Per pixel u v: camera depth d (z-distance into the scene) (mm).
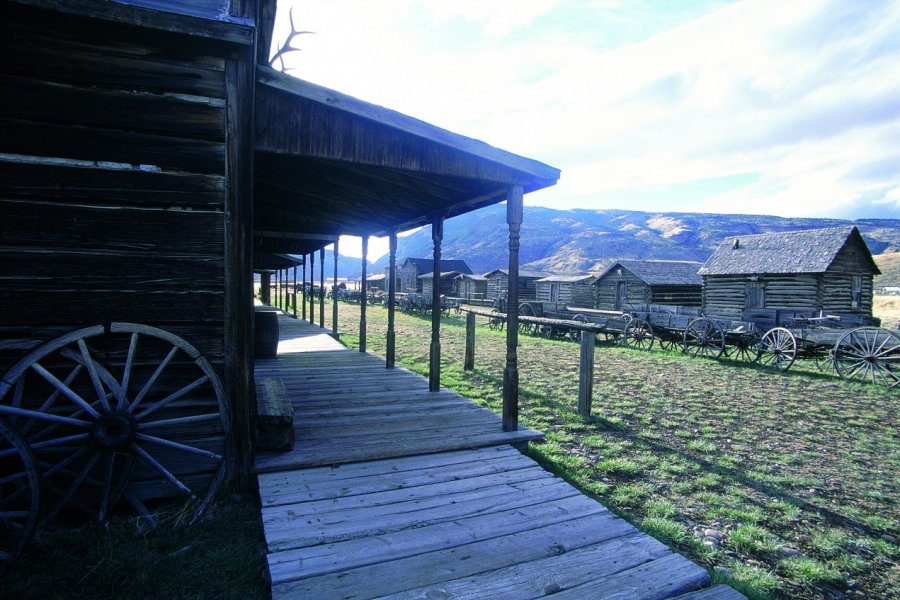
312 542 2740
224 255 3463
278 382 5246
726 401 8133
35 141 3016
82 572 2537
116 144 3176
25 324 3059
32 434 3088
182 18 2961
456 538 2852
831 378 10734
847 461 5230
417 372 9578
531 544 2814
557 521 3104
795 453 5449
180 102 3277
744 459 5188
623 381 9797
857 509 4023
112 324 3082
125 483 3152
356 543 2760
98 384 2980
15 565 2572
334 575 2459
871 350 10516
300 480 3607
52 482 3014
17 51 2949
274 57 7160
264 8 4789
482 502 3338
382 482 3631
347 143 3820
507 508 3264
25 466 2615
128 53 3156
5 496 2998
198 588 2467
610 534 2957
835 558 3248
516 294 4863
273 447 4008
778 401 8242
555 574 2521
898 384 9938
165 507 3332
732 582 2746
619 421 6453
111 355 3270
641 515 3693
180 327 3412
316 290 50125
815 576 2992
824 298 20422
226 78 3344
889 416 7305
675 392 8766
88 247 3166
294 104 3627
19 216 3020
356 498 3338
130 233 3250
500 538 2875
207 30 3031
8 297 3023
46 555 2676
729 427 6469
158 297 3336
